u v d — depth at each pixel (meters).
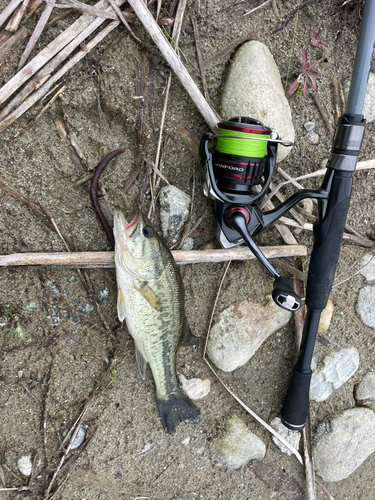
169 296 0.35
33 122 0.33
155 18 0.34
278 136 0.32
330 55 0.40
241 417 0.42
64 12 0.32
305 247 0.41
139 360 0.37
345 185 0.32
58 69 0.33
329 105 0.40
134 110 0.35
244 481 0.42
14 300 0.35
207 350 0.40
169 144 0.37
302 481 0.44
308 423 0.44
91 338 0.37
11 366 0.35
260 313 0.41
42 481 0.36
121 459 0.38
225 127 0.31
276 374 0.43
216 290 0.40
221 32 0.36
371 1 0.31
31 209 0.34
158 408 0.37
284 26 0.38
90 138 0.35
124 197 0.36
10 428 0.36
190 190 0.38
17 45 0.32
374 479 0.49
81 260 0.35
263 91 0.36
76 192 0.35
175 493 0.40
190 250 0.38
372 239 0.45
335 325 0.44
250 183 0.32
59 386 0.37
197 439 0.41
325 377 0.44
